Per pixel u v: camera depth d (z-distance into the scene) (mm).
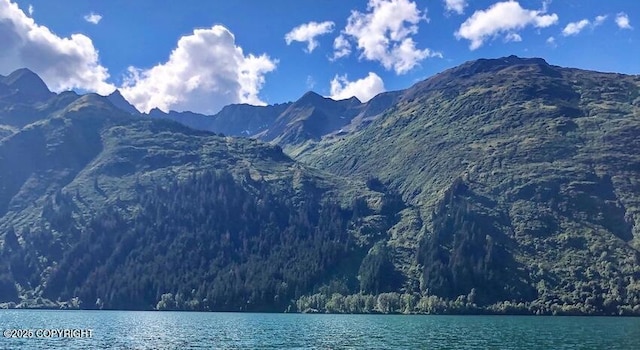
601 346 143500
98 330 182500
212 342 150000
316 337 166250
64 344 140875
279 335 172375
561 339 161250
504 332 184875
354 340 157375
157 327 199250
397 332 184625
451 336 170625
